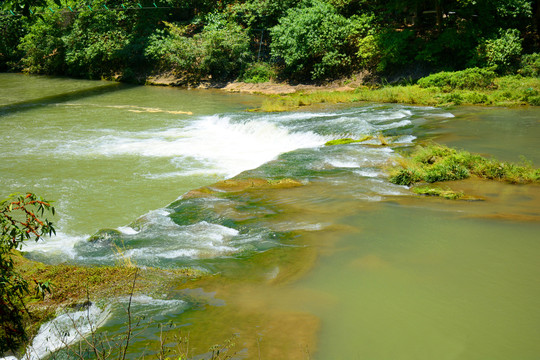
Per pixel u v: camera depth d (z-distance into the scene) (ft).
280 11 109.40
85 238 28.58
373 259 21.89
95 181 41.57
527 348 15.29
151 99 90.22
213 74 110.11
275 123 57.06
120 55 121.70
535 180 33.17
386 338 15.90
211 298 18.62
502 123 52.54
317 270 20.92
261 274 20.68
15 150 52.03
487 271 20.48
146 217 29.30
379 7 96.94
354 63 95.25
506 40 79.97
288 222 27.07
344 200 30.60
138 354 14.87
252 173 38.01
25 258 23.20
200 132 60.95
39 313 17.34
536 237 23.86
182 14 132.57
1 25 143.43
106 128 63.62
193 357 14.69
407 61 87.76
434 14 92.79
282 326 16.57
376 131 50.49
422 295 18.62
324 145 47.32
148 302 18.33
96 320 17.01
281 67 103.96
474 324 16.63
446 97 68.03
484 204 29.14
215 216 28.81
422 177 34.55
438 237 24.21
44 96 94.43
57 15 129.70
